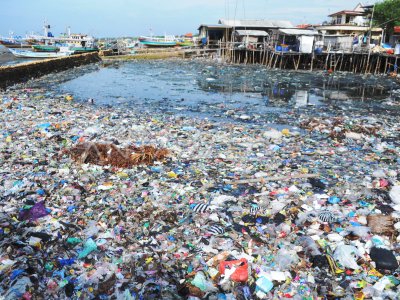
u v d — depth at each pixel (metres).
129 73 37.59
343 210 7.52
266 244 6.26
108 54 56.97
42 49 55.78
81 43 58.09
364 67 41.44
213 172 9.66
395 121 17.12
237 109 19.69
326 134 14.21
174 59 53.25
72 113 16.48
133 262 5.62
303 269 5.60
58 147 11.12
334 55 42.16
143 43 64.88
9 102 18.42
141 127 14.05
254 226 6.89
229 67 44.50
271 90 27.55
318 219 7.10
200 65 46.38
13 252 5.71
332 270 5.57
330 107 20.84
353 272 5.55
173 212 7.27
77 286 5.07
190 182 8.93
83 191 8.12
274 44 47.25
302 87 29.50
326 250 6.08
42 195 7.79
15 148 10.88
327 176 9.59
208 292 5.05
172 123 15.27
